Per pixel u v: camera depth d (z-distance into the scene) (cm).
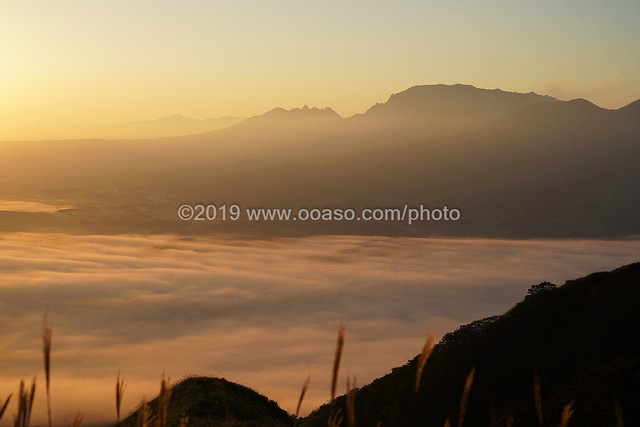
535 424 2391
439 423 3189
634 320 3475
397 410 3325
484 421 3195
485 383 3397
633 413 2208
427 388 3381
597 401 2364
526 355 3512
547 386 3309
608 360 3284
